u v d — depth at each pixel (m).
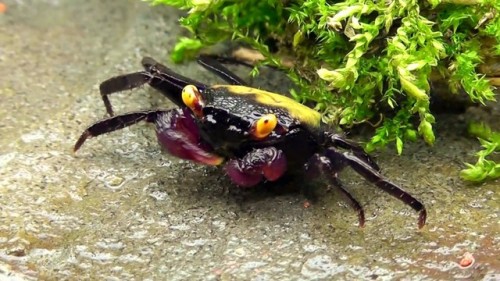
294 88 0.17
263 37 0.17
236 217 0.15
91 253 0.15
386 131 0.16
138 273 0.15
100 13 0.20
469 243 0.15
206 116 0.15
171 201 0.16
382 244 0.15
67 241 0.15
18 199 0.16
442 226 0.15
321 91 0.16
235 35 0.17
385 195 0.16
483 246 0.15
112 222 0.15
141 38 0.18
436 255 0.15
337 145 0.15
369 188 0.16
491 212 0.15
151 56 0.18
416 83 0.15
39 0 0.20
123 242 0.15
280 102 0.15
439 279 0.15
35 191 0.16
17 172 0.16
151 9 0.19
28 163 0.16
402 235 0.15
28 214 0.15
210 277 0.15
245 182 0.15
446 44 0.16
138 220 0.15
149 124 0.17
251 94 0.15
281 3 0.16
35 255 0.15
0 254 0.15
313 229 0.15
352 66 0.15
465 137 0.16
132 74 0.16
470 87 0.16
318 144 0.15
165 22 0.19
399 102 0.16
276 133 0.15
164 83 0.16
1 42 0.19
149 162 0.16
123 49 0.18
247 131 0.15
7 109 0.17
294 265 0.15
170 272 0.15
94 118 0.17
